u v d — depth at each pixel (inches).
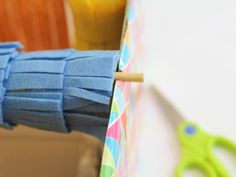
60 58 7.8
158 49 13.7
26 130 12.1
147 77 12.9
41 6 12.3
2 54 8.1
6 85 7.9
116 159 6.7
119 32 10.8
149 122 12.0
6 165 11.8
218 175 10.8
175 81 12.8
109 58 7.6
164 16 14.5
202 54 13.3
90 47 11.2
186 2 14.7
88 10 10.1
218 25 13.9
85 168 10.2
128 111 8.7
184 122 11.8
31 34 12.9
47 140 12.0
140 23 12.5
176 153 11.3
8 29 12.8
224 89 12.4
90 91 7.4
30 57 8.0
